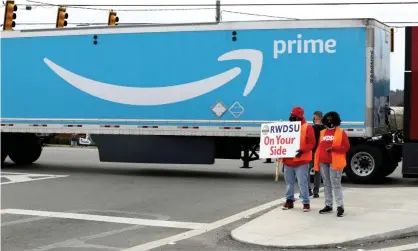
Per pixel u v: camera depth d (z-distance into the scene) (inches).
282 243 326.6
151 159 712.4
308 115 635.5
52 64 741.9
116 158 725.9
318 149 412.8
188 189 586.2
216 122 669.3
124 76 707.4
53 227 392.5
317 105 633.0
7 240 350.9
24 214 442.3
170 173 758.5
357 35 620.4
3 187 600.1
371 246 325.4
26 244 340.5
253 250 323.3
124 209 464.8
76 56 729.6
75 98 731.4
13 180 660.7
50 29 741.3
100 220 418.0
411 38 598.9
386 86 669.3
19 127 759.7
